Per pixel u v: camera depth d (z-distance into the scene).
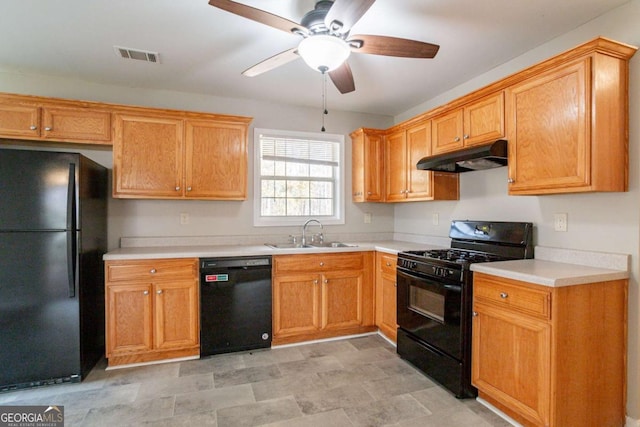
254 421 1.96
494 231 2.62
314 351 2.96
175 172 3.01
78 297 2.39
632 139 1.86
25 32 2.21
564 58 1.87
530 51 2.47
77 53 2.50
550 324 1.69
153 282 2.68
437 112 2.90
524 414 1.82
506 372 1.93
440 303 2.39
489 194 2.80
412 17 2.04
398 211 4.11
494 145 2.22
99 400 2.17
